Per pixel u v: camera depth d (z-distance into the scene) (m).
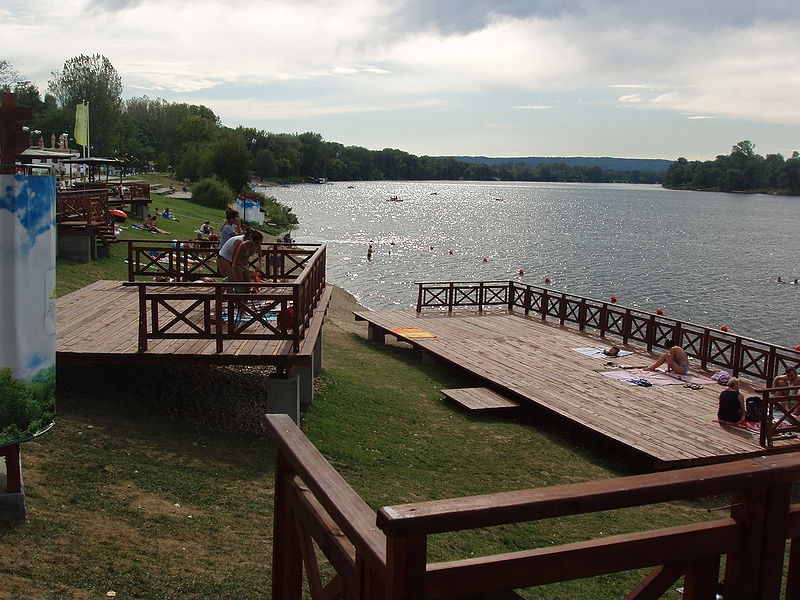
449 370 17.69
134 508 7.43
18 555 6.01
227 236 14.16
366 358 18.34
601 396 14.33
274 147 176.88
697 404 13.93
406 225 83.94
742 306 38.12
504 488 10.43
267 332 11.39
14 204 6.07
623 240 73.88
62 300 14.21
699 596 2.75
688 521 9.70
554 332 20.56
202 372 12.40
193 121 114.94
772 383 14.79
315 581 3.39
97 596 5.68
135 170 88.19
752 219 115.06
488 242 67.50
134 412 10.30
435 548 8.12
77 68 65.44
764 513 2.71
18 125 6.10
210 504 7.96
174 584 6.10
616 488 2.48
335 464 10.27
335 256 51.62
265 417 4.11
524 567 2.44
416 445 11.84
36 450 8.27
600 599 7.75
